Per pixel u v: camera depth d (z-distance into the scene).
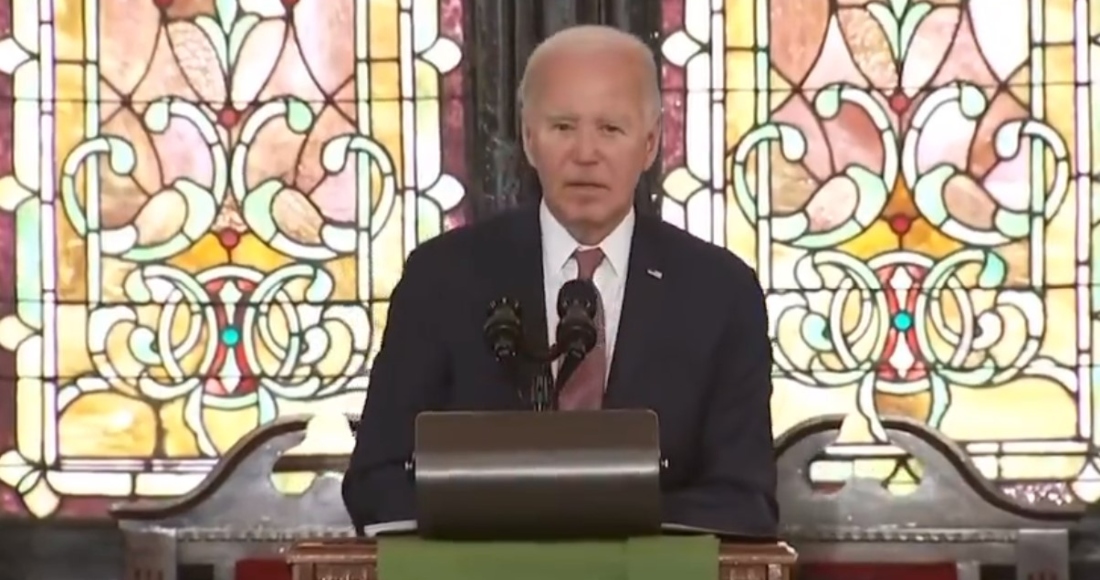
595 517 8.45
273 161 16.06
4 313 15.92
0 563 15.62
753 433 10.64
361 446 10.64
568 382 10.50
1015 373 15.69
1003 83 15.91
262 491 14.54
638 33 15.87
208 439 15.88
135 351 15.96
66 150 15.99
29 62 16.05
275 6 16.12
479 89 15.88
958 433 15.66
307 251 15.99
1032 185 15.84
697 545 8.40
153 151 16.05
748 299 10.93
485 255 10.91
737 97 15.94
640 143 10.68
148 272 16.00
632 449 8.46
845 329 15.78
